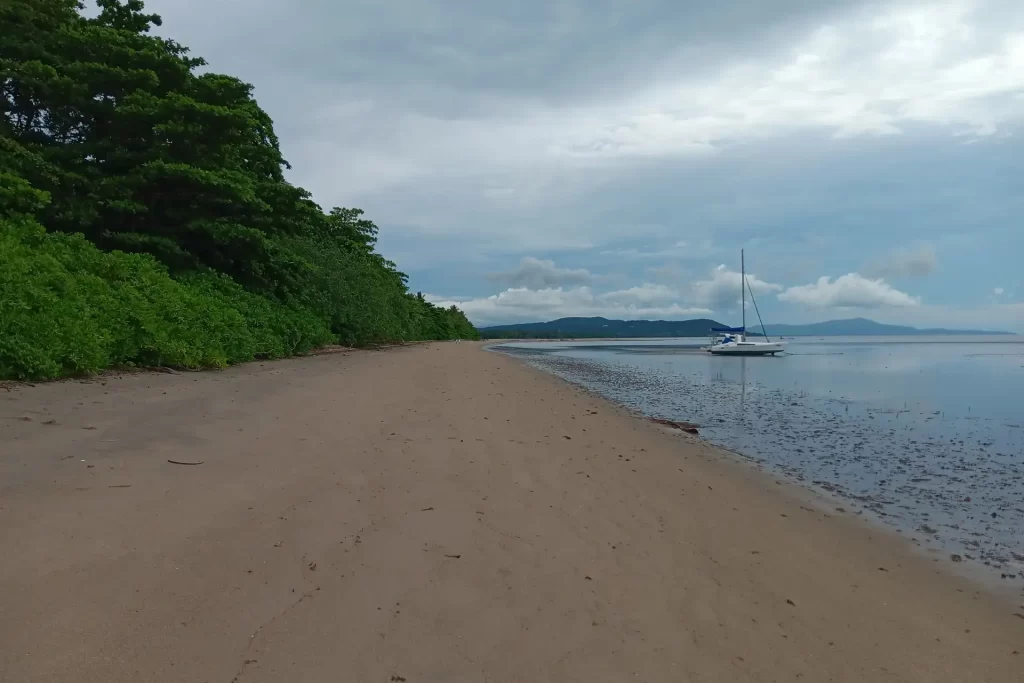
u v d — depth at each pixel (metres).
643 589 3.88
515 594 3.58
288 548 3.79
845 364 38.81
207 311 13.56
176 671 2.51
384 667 2.72
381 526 4.36
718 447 10.16
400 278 52.78
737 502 6.42
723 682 2.95
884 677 3.20
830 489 7.65
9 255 8.92
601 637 3.22
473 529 4.53
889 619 3.95
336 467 5.72
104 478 4.59
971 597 4.50
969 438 11.52
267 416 7.81
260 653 2.71
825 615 3.88
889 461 9.45
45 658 2.46
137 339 10.73
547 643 3.10
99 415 6.72
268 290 20.39
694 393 19.94
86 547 3.43
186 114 16.05
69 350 8.77
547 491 5.80
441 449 6.99
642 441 9.59
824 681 3.08
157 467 5.04
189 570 3.34
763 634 3.50
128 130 16.03
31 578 3.03
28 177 13.59
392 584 3.51
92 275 10.76
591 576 3.97
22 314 8.20
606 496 5.91
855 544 5.48
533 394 14.88
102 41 15.65
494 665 2.85
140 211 15.51
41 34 15.31
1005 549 5.63
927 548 5.58
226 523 4.04
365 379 13.72
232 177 17.41
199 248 17.67
